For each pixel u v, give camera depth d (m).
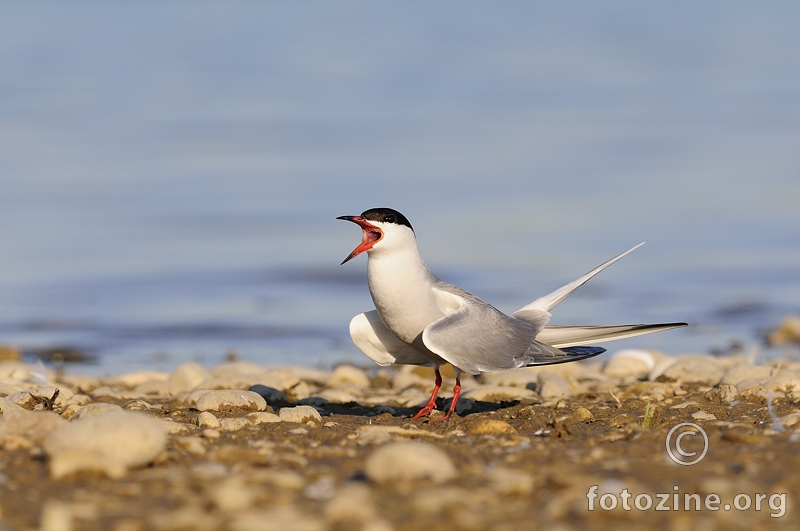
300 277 25.58
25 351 18.64
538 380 12.71
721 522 5.96
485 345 9.94
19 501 6.21
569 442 8.27
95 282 24.88
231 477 6.57
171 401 11.36
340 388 12.98
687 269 25.94
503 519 5.90
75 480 6.62
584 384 12.85
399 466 6.70
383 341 11.01
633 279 25.02
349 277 25.61
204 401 10.30
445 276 25.30
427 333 9.71
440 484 6.56
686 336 19.50
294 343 19.41
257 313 22.06
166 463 7.14
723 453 7.53
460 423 9.83
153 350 18.83
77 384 13.07
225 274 25.81
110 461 6.73
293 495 6.40
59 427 8.03
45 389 10.87
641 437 8.25
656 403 10.68
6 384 11.45
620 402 10.95
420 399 12.09
